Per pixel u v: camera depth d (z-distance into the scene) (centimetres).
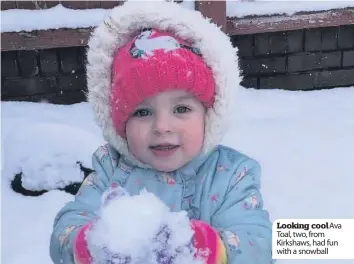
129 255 85
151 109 109
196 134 110
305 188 215
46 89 336
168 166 111
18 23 315
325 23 332
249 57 343
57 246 113
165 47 109
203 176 118
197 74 108
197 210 116
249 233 107
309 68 350
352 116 296
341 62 352
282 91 343
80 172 221
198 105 112
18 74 332
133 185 120
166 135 108
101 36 121
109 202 92
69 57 333
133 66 108
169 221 90
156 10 117
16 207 208
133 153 115
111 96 116
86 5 328
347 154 246
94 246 89
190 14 119
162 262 87
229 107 118
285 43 344
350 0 335
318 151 251
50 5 326
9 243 185
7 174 223
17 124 298
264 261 107
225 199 115
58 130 232
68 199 213
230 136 271
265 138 268
